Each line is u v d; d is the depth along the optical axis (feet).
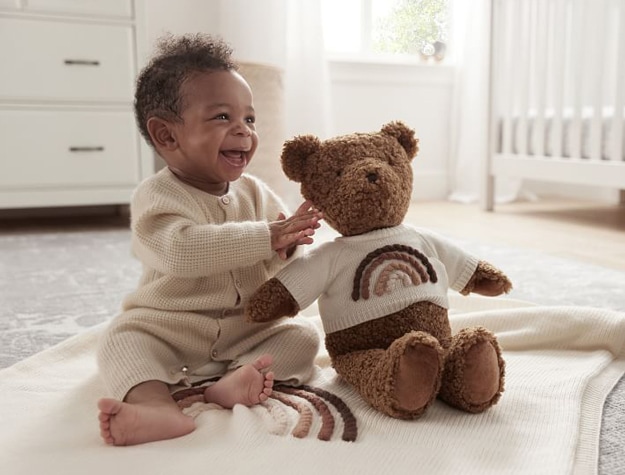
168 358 2.80
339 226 2.85
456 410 2.56
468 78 10.58
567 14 8.94
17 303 4.53
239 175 2.99
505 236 7.21
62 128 7.66
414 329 2.69
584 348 3.29
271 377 2.59
